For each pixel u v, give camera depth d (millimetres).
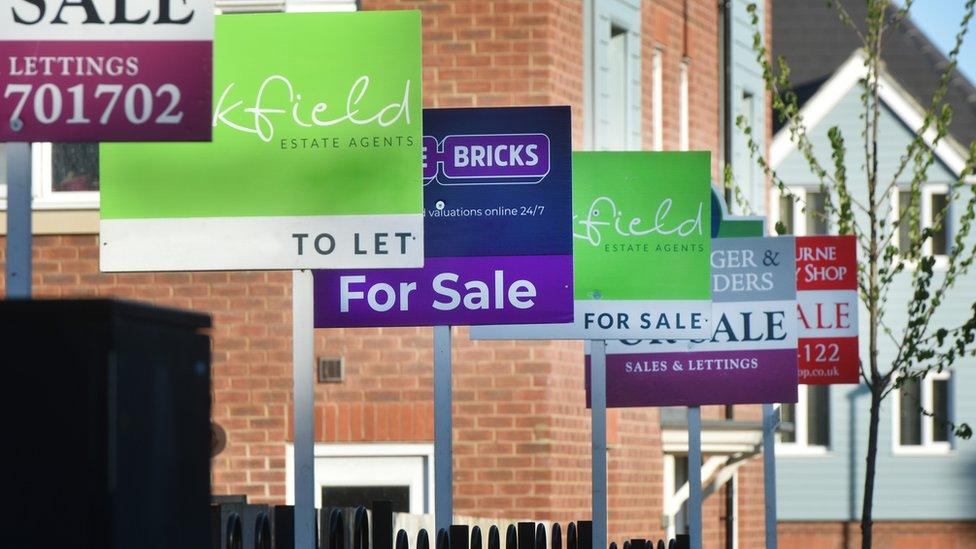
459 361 26625
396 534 15305
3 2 11078
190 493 5617
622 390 23984
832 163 59438
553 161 16969
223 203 13836
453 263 16969
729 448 34125
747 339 24172
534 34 26656
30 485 5105
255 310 25328
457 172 17016
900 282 59531
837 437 60625
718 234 25141
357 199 13773
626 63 31172
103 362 5129
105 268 13781
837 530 60500
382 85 13844
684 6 34531
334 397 26031
